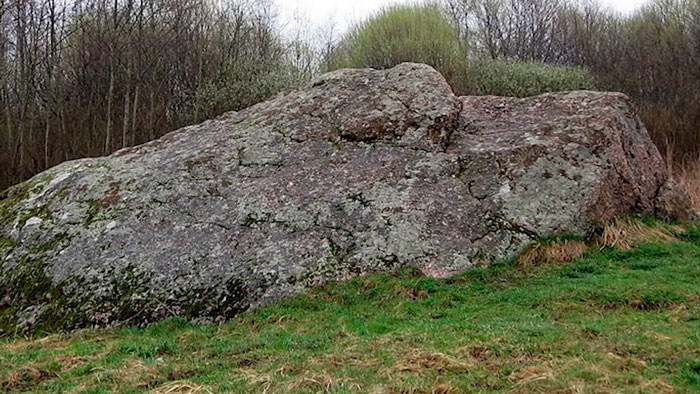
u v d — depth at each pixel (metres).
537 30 40.09
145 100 29.59
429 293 8.66
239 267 9.35
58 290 9.60
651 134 24.56
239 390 5.35
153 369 6.19
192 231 10.16
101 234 10.44
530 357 5.73
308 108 12.57
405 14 31.27
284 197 10.56
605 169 10.96
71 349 7.48
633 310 7.34
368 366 5.79
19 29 28.02
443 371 5.50
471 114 12.98
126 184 11.55
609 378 5.05
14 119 29.67
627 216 10.98
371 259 9.38
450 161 11.04
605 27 36.72
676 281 8.25
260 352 6.57
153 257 9.75
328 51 37.22
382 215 10.01
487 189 10.59
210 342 7.41
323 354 6.29
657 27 32.47
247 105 28.09
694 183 19.02
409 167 10.90
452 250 9.59
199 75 29.30
